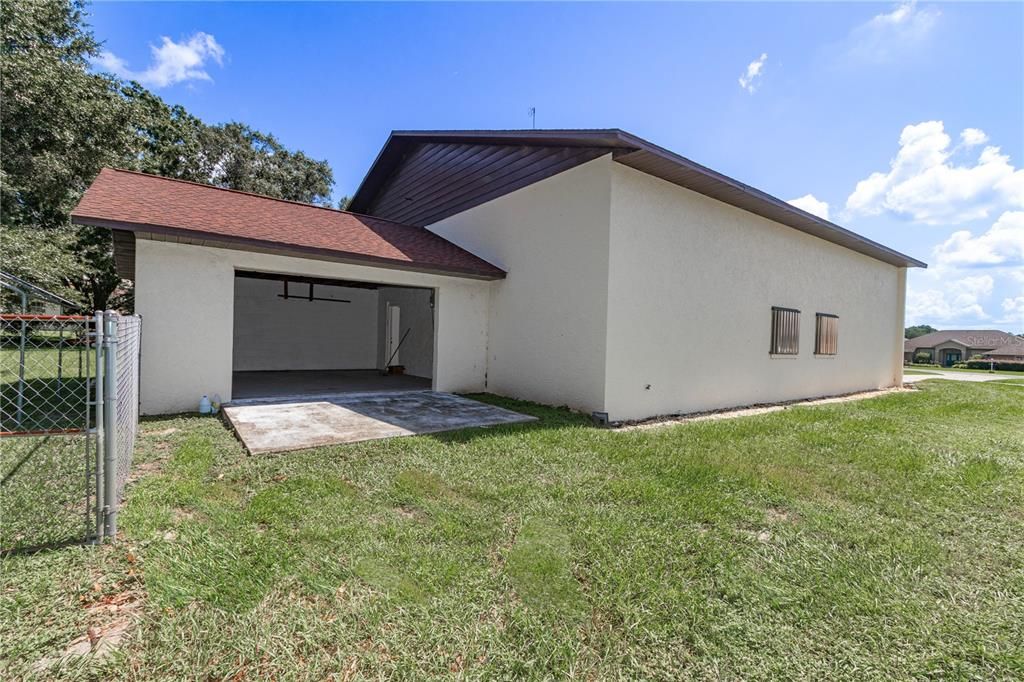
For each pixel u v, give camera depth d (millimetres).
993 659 1871
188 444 4422
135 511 2865
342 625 1923
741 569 2484
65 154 14039
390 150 11734
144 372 5891
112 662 1677
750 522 3109
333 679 1652
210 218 6527
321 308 13836
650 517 3115
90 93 14195
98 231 16203
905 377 18234
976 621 2113
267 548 2486
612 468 4148
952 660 1857
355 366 14359
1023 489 3867
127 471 3428
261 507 2996
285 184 25734
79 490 3154
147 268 5906
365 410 6551
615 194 6574
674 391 7484
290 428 5219
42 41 13586
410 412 6496
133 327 3891
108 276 17922
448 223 10086
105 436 2613
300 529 2727
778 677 1754
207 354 6312
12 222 12695
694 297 7766
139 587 2133
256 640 1814
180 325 6113
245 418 5688
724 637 1957
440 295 8445
